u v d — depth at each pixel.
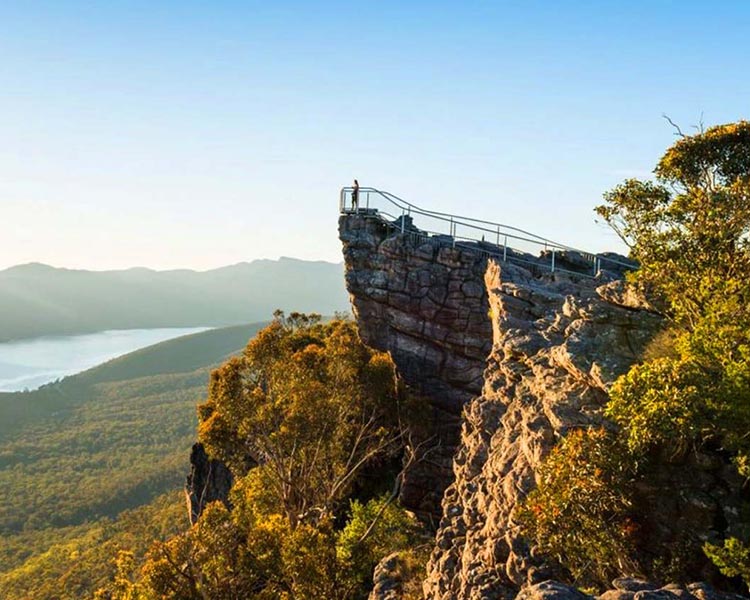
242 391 38.03
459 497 21.41
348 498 40.31
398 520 34.25
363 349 41.84
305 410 36.25
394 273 33.31
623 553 12.57
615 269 33.09
